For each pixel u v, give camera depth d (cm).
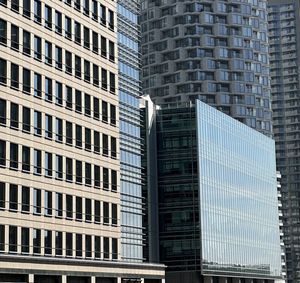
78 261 7850
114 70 9169
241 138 14475
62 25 8088
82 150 8269
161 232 12119
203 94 18300
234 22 19000
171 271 11956
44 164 7519
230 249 13175
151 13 19038
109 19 9194
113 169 8919
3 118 6925
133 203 10706
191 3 18800
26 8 7438
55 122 7788
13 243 6938
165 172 12275
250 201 14600
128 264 9050
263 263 14988
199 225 11950
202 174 12225
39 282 7225
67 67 8131
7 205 6881
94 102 8644
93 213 8400
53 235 7575
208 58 18500
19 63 7231
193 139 12262
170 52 18712
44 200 7475
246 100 18738
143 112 12200
